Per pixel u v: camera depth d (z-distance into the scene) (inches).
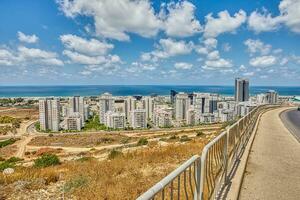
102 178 297.4
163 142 950.4
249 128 506.0
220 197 183.5
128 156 458.6
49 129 4239.7
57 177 330.0
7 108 7588.6
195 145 512.4
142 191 249.9
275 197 203.3
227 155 219.1
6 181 319.0
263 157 344.5
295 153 378.0
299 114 1342.3
